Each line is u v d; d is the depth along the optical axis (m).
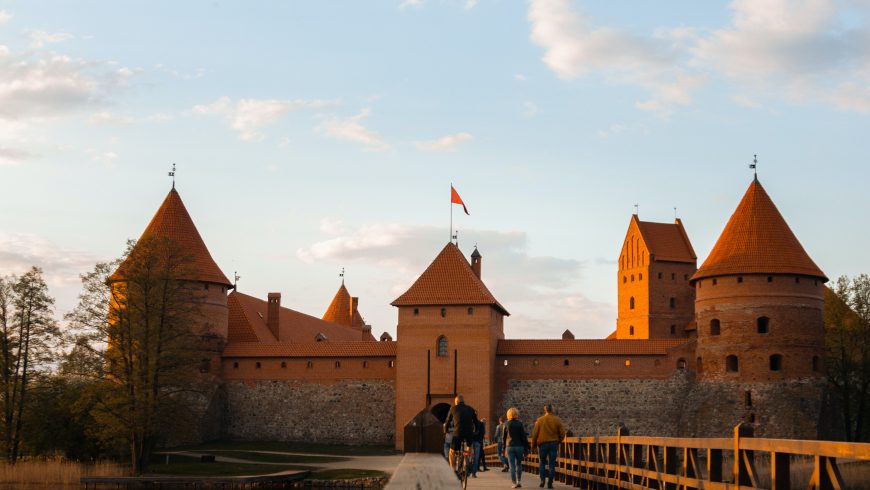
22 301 74.94
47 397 75.00
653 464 23.86
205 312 89.56
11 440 73.50
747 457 16.19
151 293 72.12
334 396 88.38
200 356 77.12
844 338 91.81
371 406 87.50
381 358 88.19
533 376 85.81
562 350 85.69
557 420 29.34
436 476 10.77
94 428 71.69
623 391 84.25
